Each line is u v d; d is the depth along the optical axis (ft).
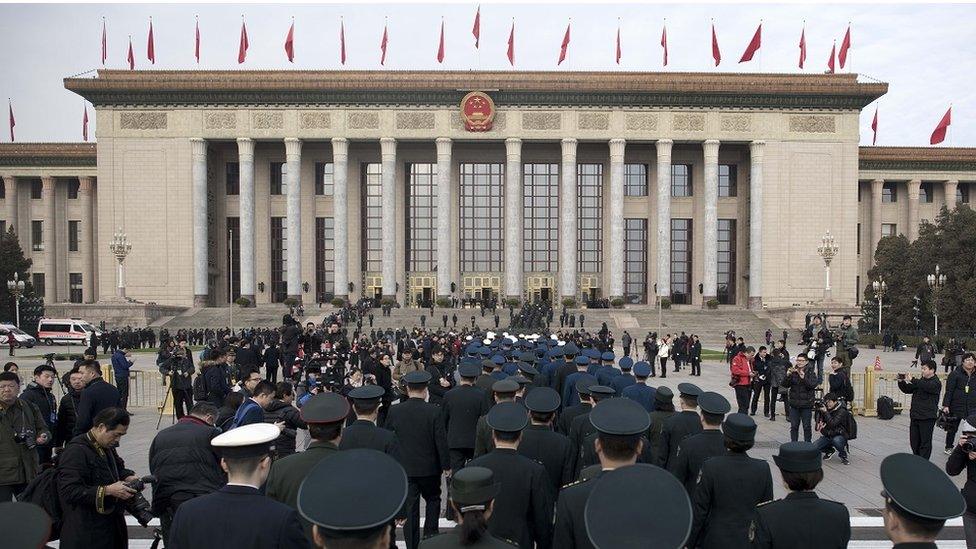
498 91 251.39
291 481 21.08
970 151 284.41
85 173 284.82
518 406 22.30
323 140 257.75
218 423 33.01
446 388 50.78
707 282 256.32
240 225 255.70
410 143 266.16
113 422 23.31
